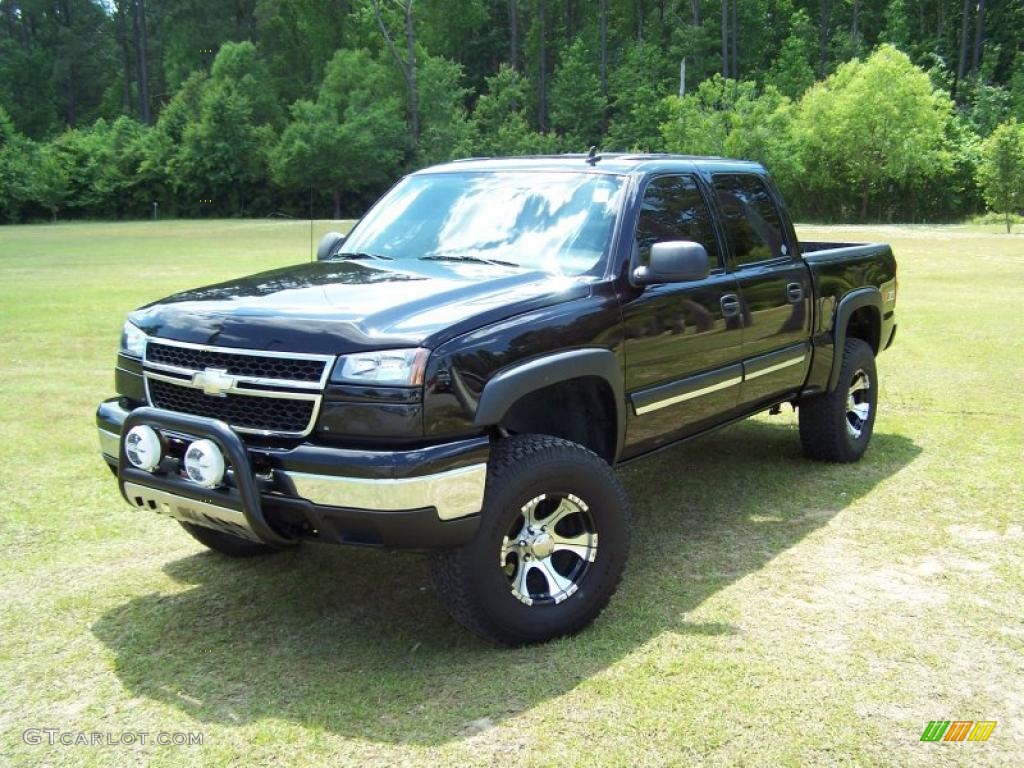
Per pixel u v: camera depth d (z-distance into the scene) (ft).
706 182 17.08
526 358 12.51
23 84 310.24
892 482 20.22
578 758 10.33
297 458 11.56
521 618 12.58
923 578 15.19
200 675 12.32
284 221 193.16
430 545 11.66
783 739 10.69
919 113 177.99
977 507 18.56
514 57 299.79
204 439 11.88
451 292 12.92
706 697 11.53
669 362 15.20
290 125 233.76
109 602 14.58
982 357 34.32
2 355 35.42
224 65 253.03
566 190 15.60
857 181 185.57
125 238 126.52
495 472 12.24
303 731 10.94
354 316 12.01
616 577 13.51
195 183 230.68
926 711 11.28
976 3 277.85
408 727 10.99
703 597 14.51
